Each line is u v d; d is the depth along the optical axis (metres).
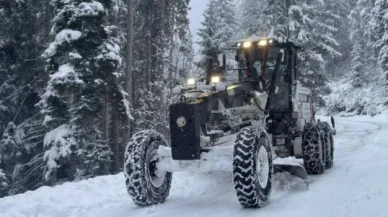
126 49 20.08
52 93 16.56
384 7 41.34
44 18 22.20
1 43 20.98
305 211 5.63
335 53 27.38
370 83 50.25
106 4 16.69
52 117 17.62
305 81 26.08
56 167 16.95
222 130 6.47
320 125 9.34
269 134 8.12
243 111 7.13
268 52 8.44
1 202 6.39
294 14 25.41
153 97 26.44
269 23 26.50
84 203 6.45
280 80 8.61
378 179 7.78
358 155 11.84
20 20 20.75
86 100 16.31
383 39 40.62
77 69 15.88
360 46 51.59
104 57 15.89
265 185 5.99
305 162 8.64
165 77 27.72
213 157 6.00
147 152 6.16
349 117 45.91
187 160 5.96
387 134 19.55
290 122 8.76
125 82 19.47
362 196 6.41
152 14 26.73
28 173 21.56
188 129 5.77
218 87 6.13
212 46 28.56
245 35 30.09
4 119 22.06
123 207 6.20
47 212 5.93
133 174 5.98
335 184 7.46
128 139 19.53
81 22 15.87
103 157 16.86
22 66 21.91
